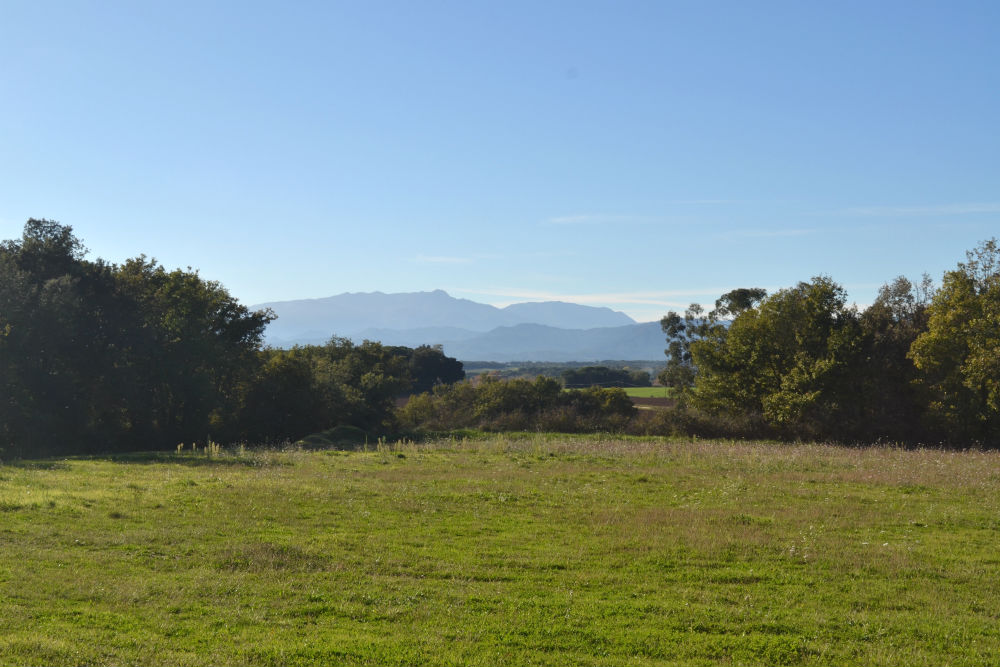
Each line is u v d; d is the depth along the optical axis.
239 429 51.44
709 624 10.03
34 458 35.28
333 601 10.80
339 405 57.38
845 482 23.47
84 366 41.56
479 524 16.52
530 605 10.77
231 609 10.29
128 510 16.91
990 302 39.00
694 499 20.30
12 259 40.62
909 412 45.75
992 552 14.17
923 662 8.79
